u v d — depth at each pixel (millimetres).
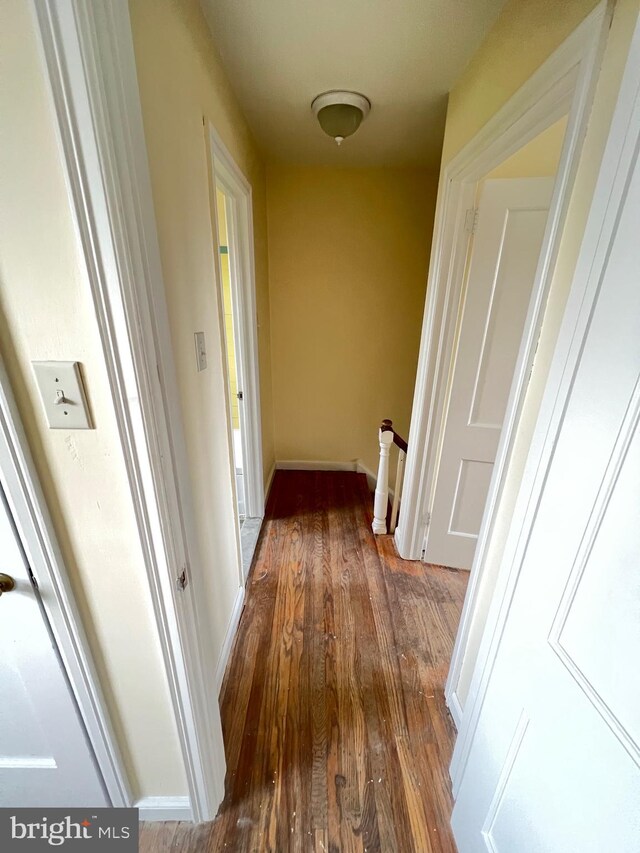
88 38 464
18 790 962
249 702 1370
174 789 999
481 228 1541
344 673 1486
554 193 836
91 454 659
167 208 885
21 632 761
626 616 503
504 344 1671
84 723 867
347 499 2844
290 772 1160
